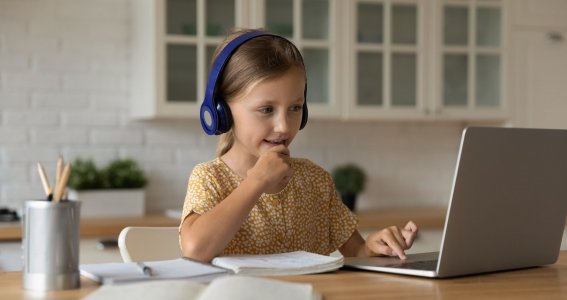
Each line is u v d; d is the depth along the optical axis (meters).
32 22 3.45
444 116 3.74
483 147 1.29
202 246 1.39
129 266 1.29
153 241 1.75
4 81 3.41
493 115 3.83
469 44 3.79
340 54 3.58
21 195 3.44
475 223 1.33
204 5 3.35
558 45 3.98
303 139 3.88
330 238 1.82
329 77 3.58
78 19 3.52
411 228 1.61
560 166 1.47
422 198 4.09
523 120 3.92
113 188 3.40
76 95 3.52
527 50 3.93
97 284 1.19
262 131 1.52
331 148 3.92
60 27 3.49
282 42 1.58
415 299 1.10
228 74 1.55
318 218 1.80
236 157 1.69
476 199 1.31
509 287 1.24
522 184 1.40
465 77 3.79
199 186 1.60
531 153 1.39
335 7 3.56
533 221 1.46
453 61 3.78
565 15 3.99
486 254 1.37
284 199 1.69
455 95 3.78
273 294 1.00
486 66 3.84
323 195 1.82
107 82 3.56
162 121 3.66
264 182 1.43
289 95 1.52
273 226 1.65
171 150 3.68
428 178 4.10
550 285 1.27
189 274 1.21
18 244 2.91
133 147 3.62
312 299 1.02
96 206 3.32
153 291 1.01
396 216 3.48
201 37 3.34
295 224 1.69
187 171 3.71
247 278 1.07
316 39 3.55
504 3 3.85
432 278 1.31
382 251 1.59
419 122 4.07
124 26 3.58
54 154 3.49
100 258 2.98
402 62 3.70
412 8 3.71
